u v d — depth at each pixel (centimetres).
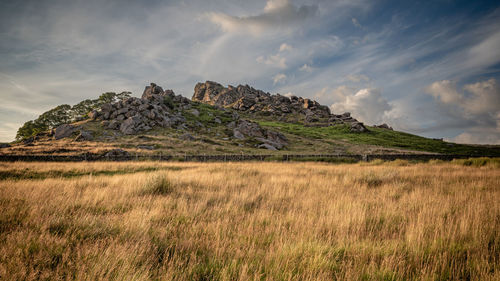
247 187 838
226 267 261
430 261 303
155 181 762
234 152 4581
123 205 546
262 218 461
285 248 312
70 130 4906
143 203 576
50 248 296
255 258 294
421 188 855
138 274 245
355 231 409
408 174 1264
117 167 1773
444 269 280
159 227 397
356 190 821
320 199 661
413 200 634
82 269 241
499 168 1698
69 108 8056
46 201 527
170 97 9144
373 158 3222
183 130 5925
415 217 488
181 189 781
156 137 4941
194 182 937
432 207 546
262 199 646
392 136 9488
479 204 566
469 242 362
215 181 976
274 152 5047
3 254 272
